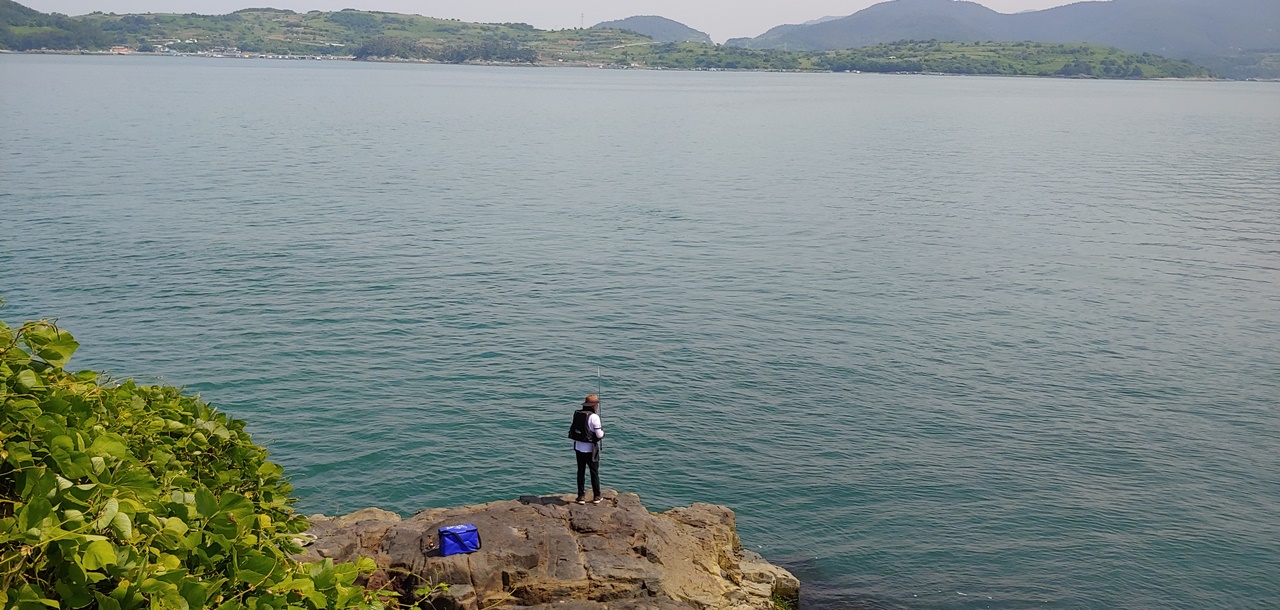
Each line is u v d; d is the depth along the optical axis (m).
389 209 75.56
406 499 28.48
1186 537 27.75
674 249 63.69
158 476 12.87
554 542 18.08
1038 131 180.25
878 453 32.44
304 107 195.25
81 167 90.88
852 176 107.44
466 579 16.73
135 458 12.38
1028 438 34.12
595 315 47.19
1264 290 56.09
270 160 105.19
